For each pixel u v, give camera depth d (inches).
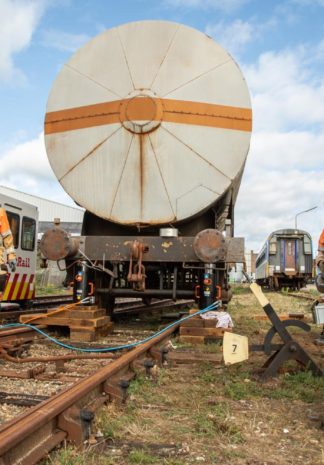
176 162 315.3
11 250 260.1
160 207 317.1
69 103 328.2
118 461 118.6
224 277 368.8
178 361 234.1
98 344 282.7
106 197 322.3
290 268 1270.9
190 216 315.0
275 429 142.3
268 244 1300.4
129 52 320.5
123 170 319.9
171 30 319.0
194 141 313.7
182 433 136.6
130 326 382.9
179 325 301.3
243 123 312.8
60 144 328.8
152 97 314.3
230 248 316.2
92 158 323.6
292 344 202.7
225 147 312.3
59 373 201.3
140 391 175.3
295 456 123.9
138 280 304.2
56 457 115.0
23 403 155.7
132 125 315.0
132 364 197.0
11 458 104.3
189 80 314.8
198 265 327.6
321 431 141.2
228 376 202.8
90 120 323.9
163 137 315.0
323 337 312.2
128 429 136.7
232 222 370.0
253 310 564.1
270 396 175.6
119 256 313.9
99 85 323.3
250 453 125.0
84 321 295.1
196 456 122.3
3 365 221.0
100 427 136.3
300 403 168.7
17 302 503.8
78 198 325.4
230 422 145.2
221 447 128.3
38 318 302.8
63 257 299.0
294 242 1280.8
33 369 193.0
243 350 199.3
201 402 166.4
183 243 309.4
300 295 1032.2
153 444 129.3
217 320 292.5
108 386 159.9
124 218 320.5
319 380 193.5
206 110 313.7
